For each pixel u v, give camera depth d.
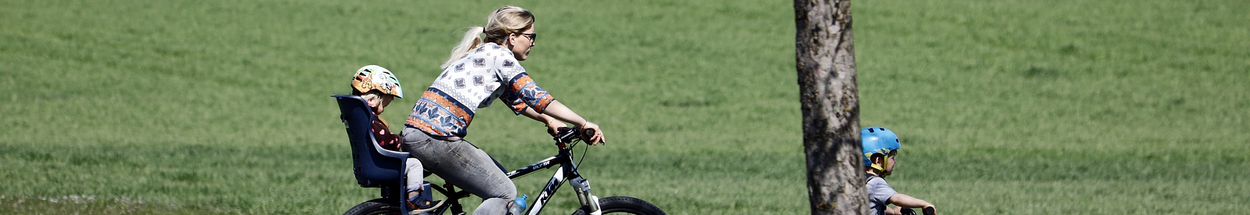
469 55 8.65
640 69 49.88
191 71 47.75
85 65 47.78
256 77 47.19
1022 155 29.30
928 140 34.31
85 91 43.03
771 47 54.09
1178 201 18.34
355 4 61.88
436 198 17.17
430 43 54.56
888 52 52.12
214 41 53.34
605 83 47.28
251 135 34.56
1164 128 38.00
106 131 34.56
